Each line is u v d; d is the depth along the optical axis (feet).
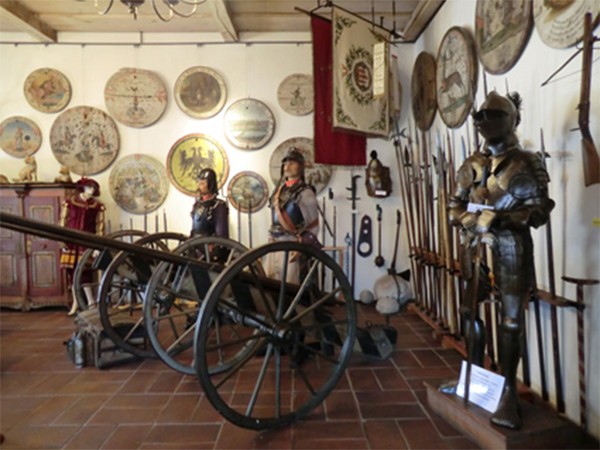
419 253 12.23
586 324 6.09
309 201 9.28
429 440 5.96
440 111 11.20
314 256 6.72
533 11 7.14
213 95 14.47
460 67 9.96
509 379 5.74
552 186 6.82
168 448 5.81
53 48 14.44
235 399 7.28
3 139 14.40
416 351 9.61
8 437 6.11
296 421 6.48
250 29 14.35
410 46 14.43
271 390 7.66
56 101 14.43
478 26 9.05
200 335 5.49
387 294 13.17
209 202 11.20
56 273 13.41
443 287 10.66
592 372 5.98
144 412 6.86
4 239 13.38
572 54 6.31
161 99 14.47
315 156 12.50
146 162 14.53
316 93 12.10
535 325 7.29
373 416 6.65
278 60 14.58
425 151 12.18
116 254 9.20
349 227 14.69
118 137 14.49
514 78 7.91
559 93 6.60
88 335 8.93
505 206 5.49
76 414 6.81
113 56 14.51
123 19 13.50
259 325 6.63
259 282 6.51
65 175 13.69
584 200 6.12
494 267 5.80
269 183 14.60
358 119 11.89
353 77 11.73
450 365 8.77
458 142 10.37
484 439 5.65
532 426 5.53
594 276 5.97
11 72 14.42
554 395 6.81
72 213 13.20
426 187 11.82
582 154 5.72
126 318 9.90
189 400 7.29
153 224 14.65
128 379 8.23
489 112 5.47
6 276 13.47
